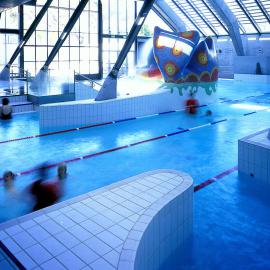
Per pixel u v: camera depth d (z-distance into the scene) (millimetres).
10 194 4312
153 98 10023
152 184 3553
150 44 20766
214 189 4594
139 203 3125
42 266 2221
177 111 10633
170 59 10680
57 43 11578
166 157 5961
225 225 3631
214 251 3152
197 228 3559
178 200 3104
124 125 8570
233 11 18750
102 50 18516
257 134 5449
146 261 2559
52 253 2365
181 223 3211
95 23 18047
